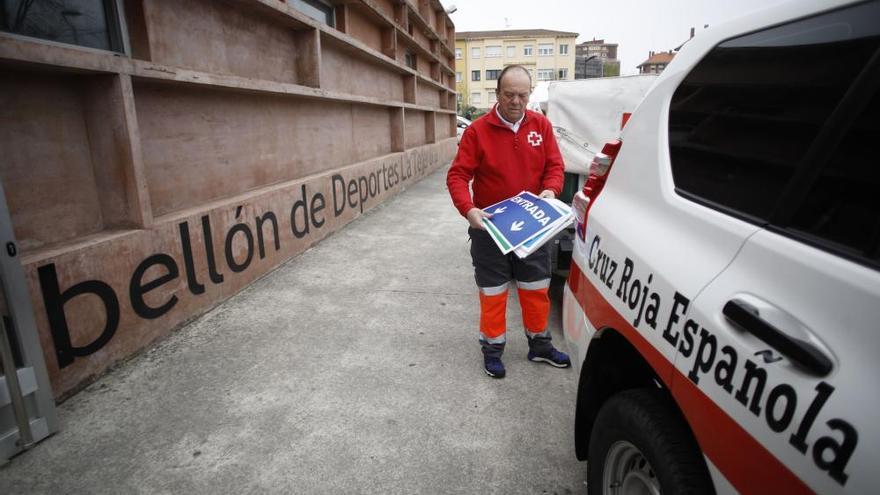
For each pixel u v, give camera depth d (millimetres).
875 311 826
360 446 2447
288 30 6160
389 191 9789
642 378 1774
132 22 3477
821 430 835
